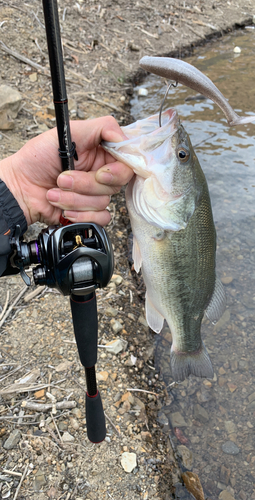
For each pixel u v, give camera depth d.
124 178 0.46
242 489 0.68
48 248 0.39
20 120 1.31
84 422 0.68
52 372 0.74
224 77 1.98
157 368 0.85
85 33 2.02
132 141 0.46
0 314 0.83
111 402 0.74
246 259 1.13
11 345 0.78
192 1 2.66
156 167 0.47
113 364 0.80
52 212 0.53
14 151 1.17
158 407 0.78
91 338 0.46
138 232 0.52
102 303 0.92
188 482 0.66
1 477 0.60
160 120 0.47
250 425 0.77
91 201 0.44
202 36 2.38
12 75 1.51
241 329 0.96
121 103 1.70
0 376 0.72
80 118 1.50
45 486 0.60
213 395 0.82
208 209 0.54
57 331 0.81
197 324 0.62
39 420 0.67
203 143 1.52
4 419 0.66
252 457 0.72
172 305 0.57
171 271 0.54
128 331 0.88
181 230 0.52
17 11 1.74
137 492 0.62
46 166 0.49
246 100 1.76
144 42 2.15
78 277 0.39
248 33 2.60
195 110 1.72
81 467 0.63
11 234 0.46
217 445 0.74
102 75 1.83
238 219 1.24
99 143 0.48
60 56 0.35
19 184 0.50
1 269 0.43
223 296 0.64
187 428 0.76
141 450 0.68
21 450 0.63
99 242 0.40
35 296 0.88
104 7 2.27
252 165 1.43
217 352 0.91
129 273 1.03
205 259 0.56
